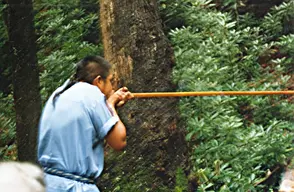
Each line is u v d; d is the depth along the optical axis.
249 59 9.00
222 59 8.78
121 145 4.34
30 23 7.30
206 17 9.48
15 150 8.19
